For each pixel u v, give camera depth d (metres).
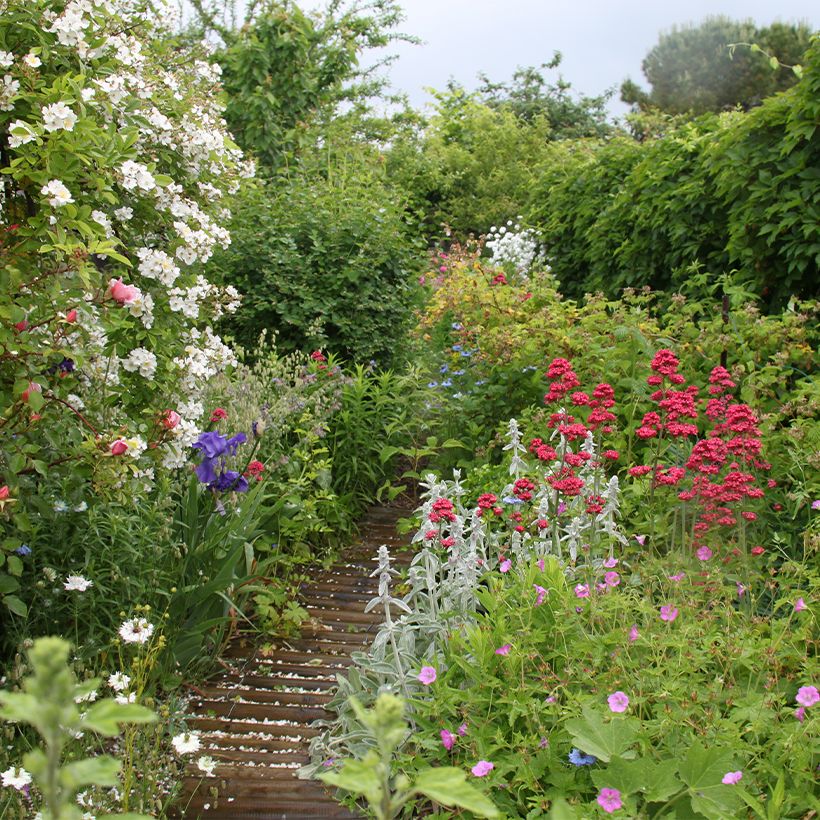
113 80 3.40
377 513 5.89
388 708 1.05
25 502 3.12
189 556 3.77
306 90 11.95
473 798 1.00
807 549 3.42
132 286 3.20
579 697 2.49
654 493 4.06
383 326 7.52
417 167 15.77
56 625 3.24
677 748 2.42
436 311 7.61
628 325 5.66
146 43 4.47
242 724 3.34
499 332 6.04
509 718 2.55
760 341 5.23
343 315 7.36
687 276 6.98
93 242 2.87
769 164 5.86
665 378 4.17
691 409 3.75
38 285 2.95
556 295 7.04
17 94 3.04
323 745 3.05
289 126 11.73
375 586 4.78
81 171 3.14
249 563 4.15
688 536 3.85
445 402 6.20
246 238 7.36
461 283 7.64
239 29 12.30
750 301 5.70
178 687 3.50
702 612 2.92
